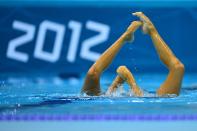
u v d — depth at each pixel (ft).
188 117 43.68
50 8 103.86
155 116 44.09
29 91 68.39
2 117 43.91
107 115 44.55
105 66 54.44
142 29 54.65
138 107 48.96
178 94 55.52
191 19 106.01
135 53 104.22
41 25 103.86
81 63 103.86
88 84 55.26
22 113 45.80
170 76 54.90
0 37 103.55
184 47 105.91
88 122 41.91
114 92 57.47
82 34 104.22
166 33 105.50
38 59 103.76
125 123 41.50
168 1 105.50
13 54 103.76
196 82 85.71
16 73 103.45
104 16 104.73
